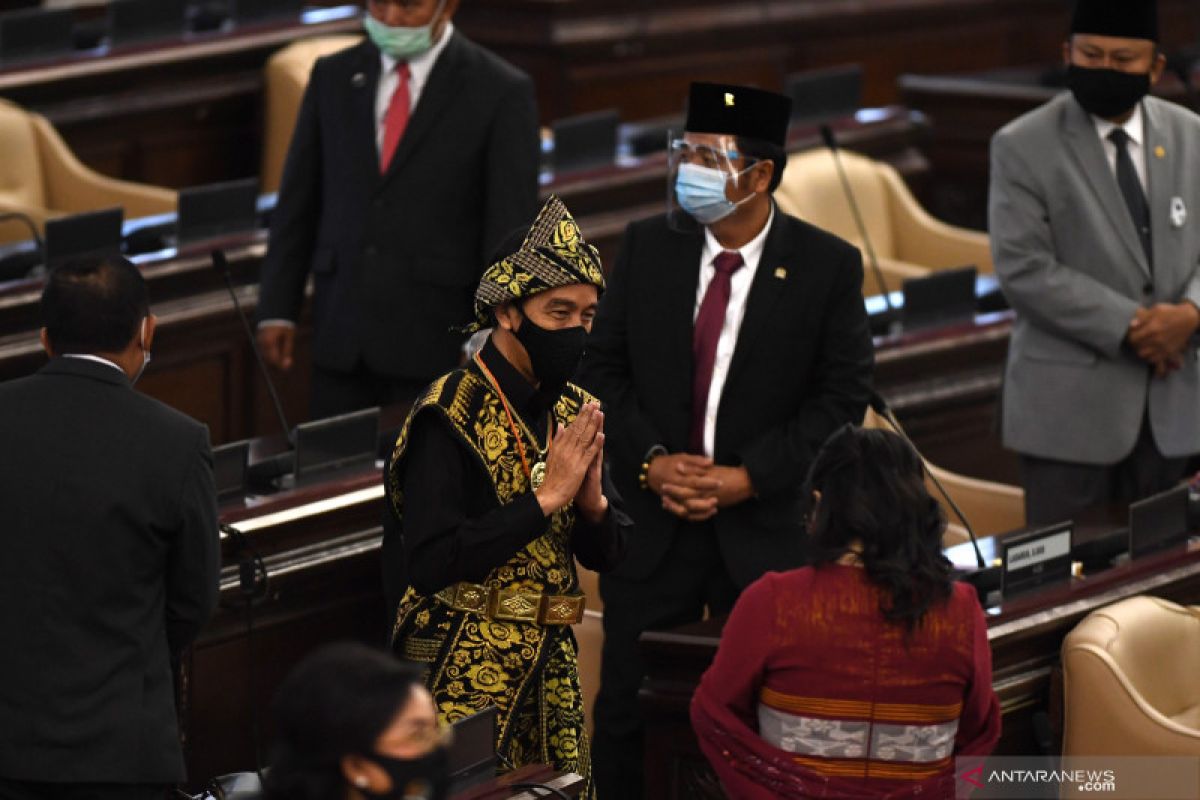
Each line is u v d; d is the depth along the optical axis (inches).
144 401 458.9
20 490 446.0
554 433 468.8
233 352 862.5
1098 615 579.2
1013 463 896.9
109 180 1008.2
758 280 584.1
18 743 439.8
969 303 882.8
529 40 1312.7
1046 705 592.7
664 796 571.8
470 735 443.5
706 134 575.5
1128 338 684.1
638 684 604.1
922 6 1499.8
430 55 719.7
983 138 1244.5
